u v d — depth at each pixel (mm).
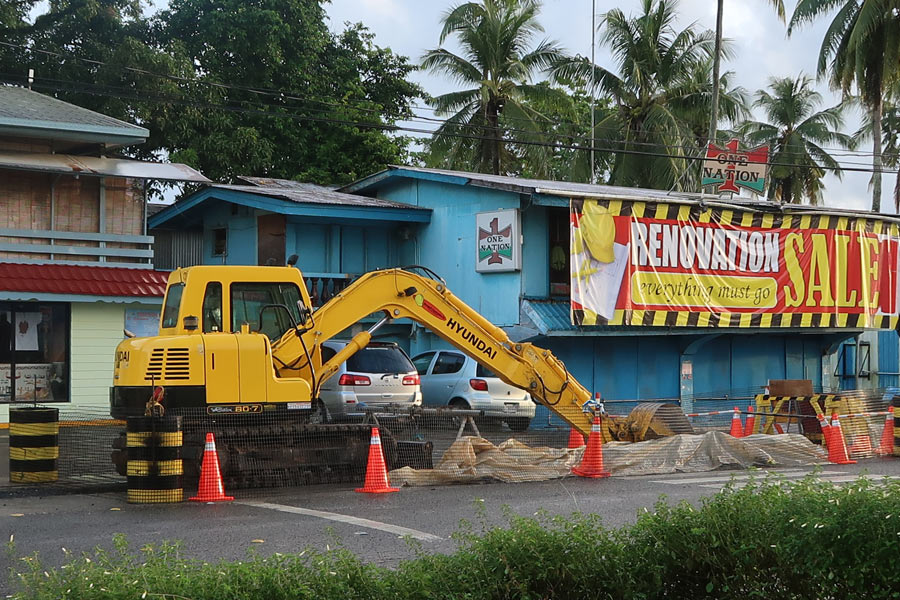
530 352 15703
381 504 12164
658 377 26453
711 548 6254
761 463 16312
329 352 19781
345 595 5484
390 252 28031
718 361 27766
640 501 12227
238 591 5250
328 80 39625
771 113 54719
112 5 34188
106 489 13555
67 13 33750
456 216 26453
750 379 28312
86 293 22922
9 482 14195
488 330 15555
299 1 38125
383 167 38781
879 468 16016
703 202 25594
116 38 34688
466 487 13742
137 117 34312
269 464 13602
